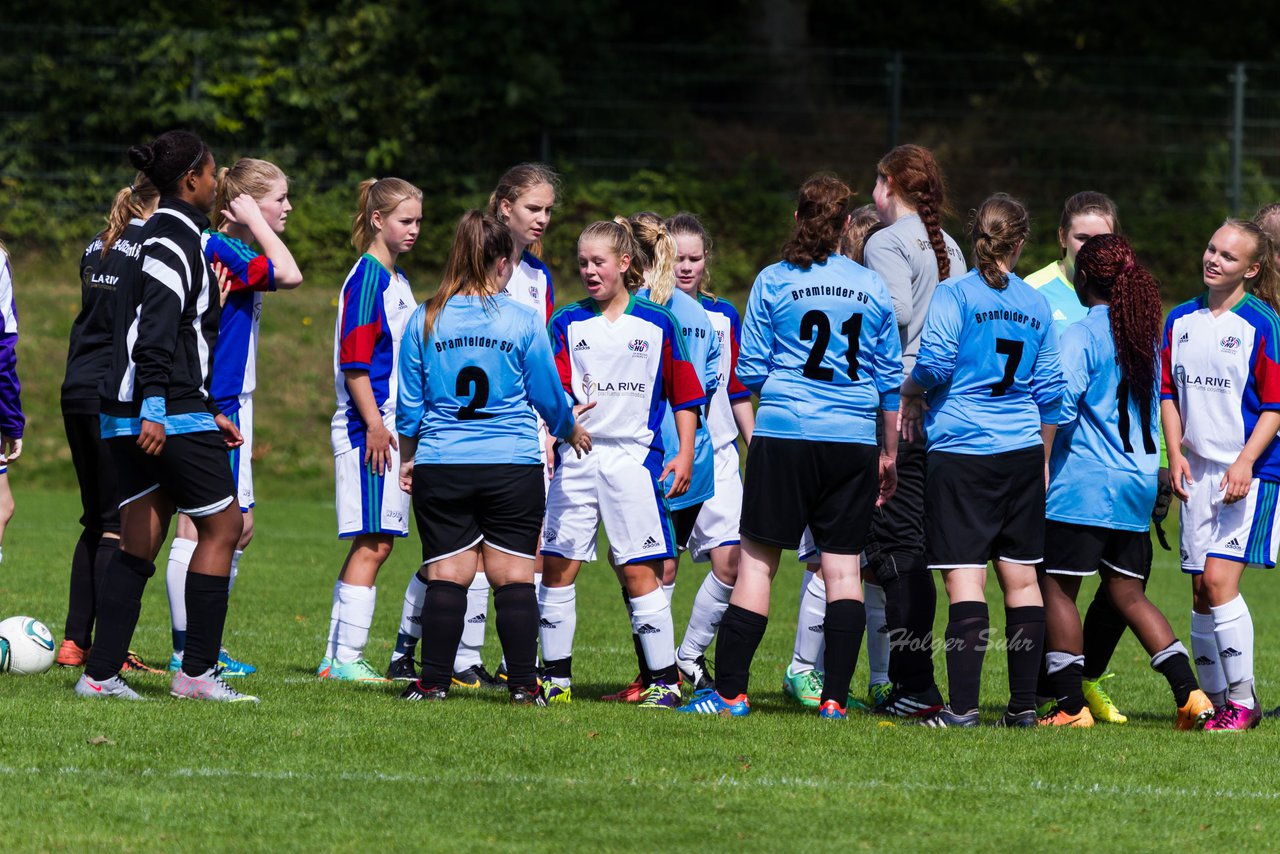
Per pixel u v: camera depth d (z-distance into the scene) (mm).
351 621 27578
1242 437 24938
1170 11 112000
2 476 28000
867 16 112750
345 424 27438
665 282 26391
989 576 50906
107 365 27250
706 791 18750
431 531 24078
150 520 23422
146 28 93125
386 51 94188
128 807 17234
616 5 104812
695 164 94562
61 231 88812
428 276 90188
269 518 59344
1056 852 16641
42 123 91562
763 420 23984
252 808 17312
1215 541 25094
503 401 23797
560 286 85875
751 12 105125
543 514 24250
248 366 26875
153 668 27969
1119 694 29297
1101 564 24859
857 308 23766
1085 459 24312
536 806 17766
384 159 93375
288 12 97688
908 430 25812
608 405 24812
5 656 25828
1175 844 17125
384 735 21156
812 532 24453
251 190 26891
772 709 25734
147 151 22766
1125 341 24188
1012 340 23578
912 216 26250
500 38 94188
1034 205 94000
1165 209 94312
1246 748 22734
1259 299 25375
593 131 95250
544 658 25656
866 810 18125
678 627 37344
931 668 25484
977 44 112625
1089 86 100812
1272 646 36344
